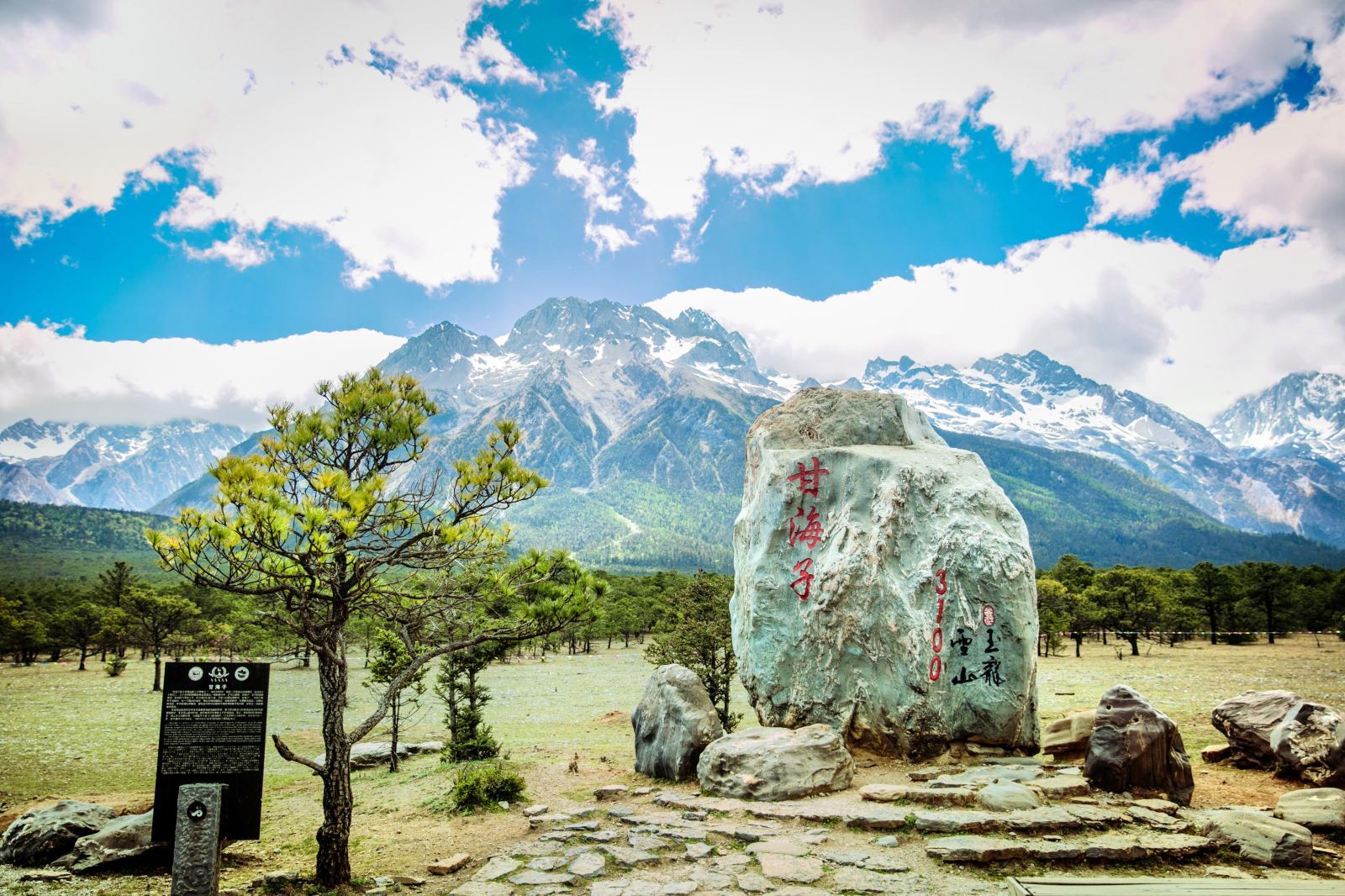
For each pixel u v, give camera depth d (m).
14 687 56.22
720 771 15.12
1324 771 14.44
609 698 43.12
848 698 17.16
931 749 16.23
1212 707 26.02
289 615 12.34
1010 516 17.42
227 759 10.19
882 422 20.17
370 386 12.38
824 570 18.06
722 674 26.34
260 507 10.07
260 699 10.41
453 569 13.21
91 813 14.17
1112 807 12.73
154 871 12.48
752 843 12.20
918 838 12.00
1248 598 78.06
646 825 13.41
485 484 11.90
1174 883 9.74
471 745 21.72
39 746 30.84
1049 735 16.33
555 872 11.52
